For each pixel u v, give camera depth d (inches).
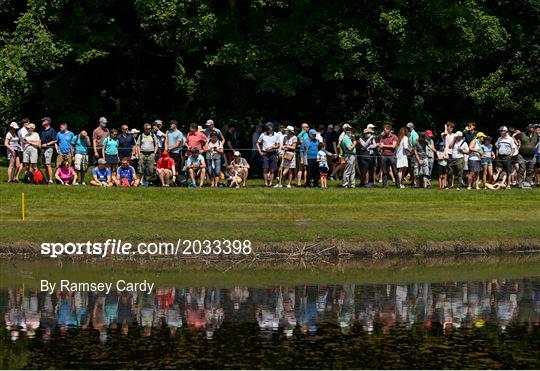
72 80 2397.9
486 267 1512.1
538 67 2482.8
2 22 2482.8
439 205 1819.6
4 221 1619.1
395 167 1958.7
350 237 1590.8
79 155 1936.5
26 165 1924.2
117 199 1766.7
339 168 2060.8
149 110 2529.5
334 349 1026.1
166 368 949.8
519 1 2469.2
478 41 2337.6
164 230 1567.4
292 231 1583.4
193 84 2391.7
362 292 1317.7
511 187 2020.2
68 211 1692.9
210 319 1155.9
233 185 1925.4
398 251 1590.8
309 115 2448.3
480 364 976.3
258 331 1101.1
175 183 1915.6
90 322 1138.7
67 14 2336.4
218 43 2338.8
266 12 2316.7
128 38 2389.3
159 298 1268.5
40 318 1157.1
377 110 2412.6
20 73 2253.9
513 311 1211.2
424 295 1299.2
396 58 2308.1
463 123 2486.5
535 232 1678.2
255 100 2426.2
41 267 1461.6
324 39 2263.8
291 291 1317.7
